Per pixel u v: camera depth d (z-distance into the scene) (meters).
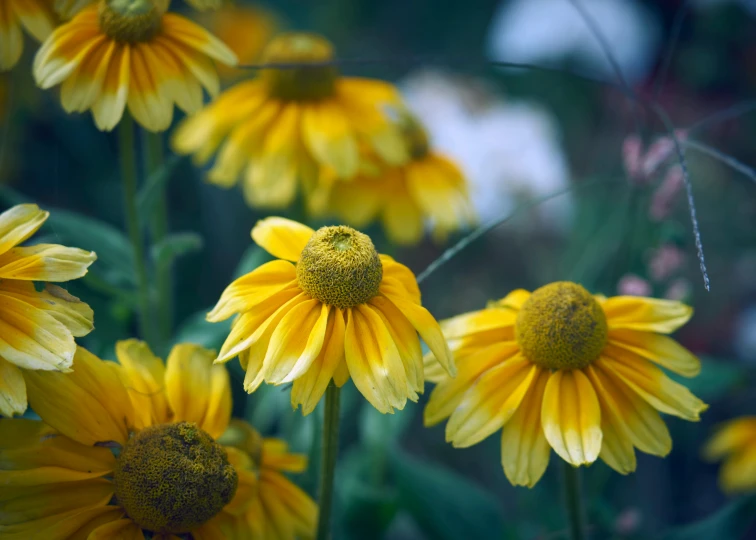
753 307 0.90
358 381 0.49
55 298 0.50
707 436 0.81
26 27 0.57
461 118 1.00
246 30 0.90
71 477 0.50
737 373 0.67
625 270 0.65
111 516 0.51
